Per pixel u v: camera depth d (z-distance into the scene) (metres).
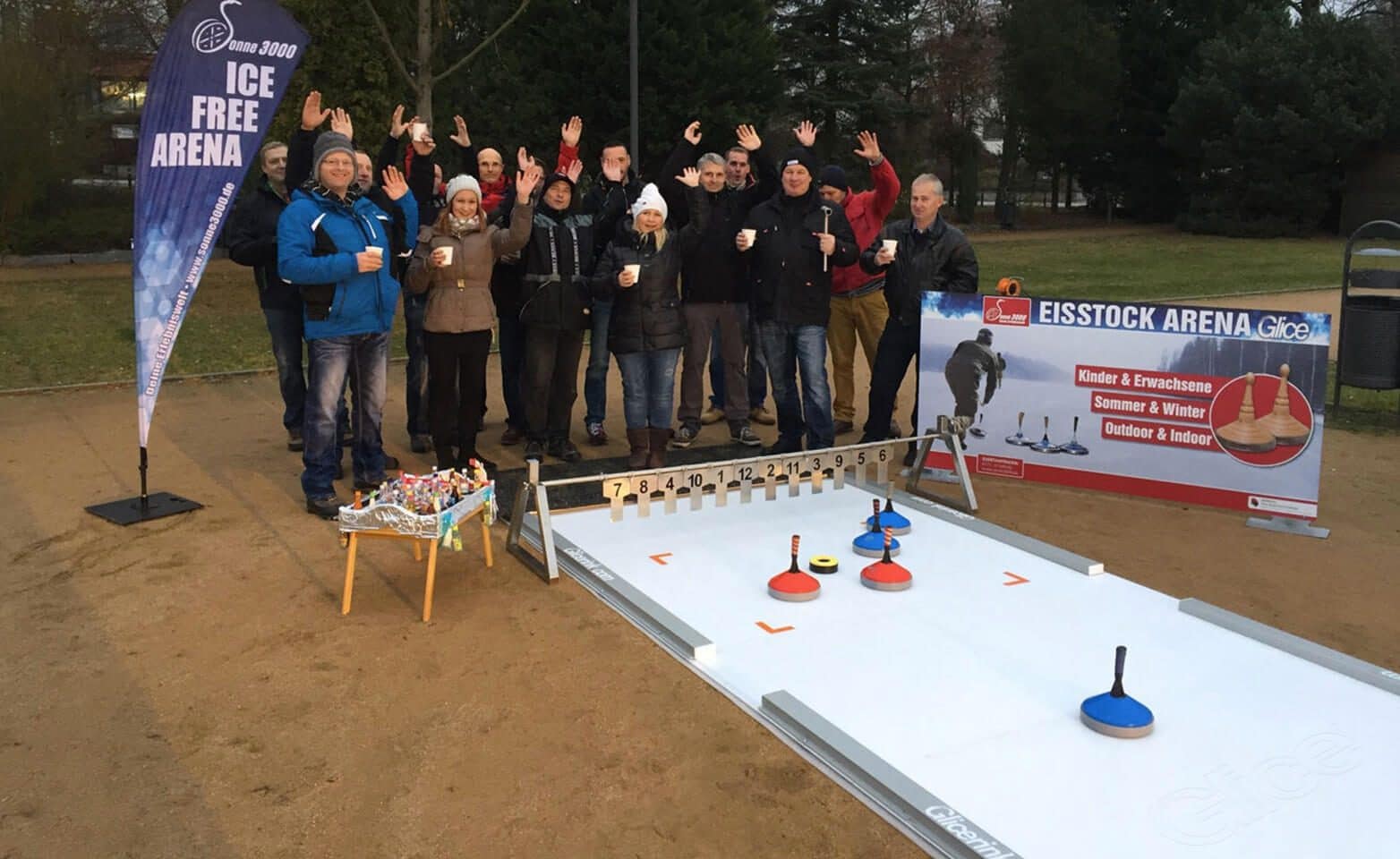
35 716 3.72
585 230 6.83
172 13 22.27
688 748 3.55
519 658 4.21
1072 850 2.91
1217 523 6.05
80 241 21.30
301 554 5.37
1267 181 29.80
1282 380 5.93
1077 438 6.63
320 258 5.54
